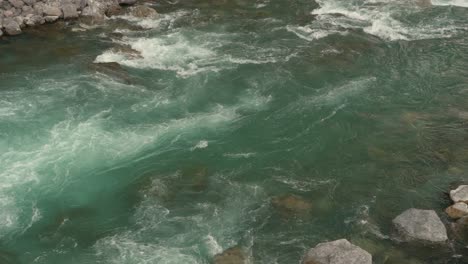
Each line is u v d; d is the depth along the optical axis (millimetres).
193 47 28797
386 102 24891
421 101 25016
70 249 17812
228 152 21984
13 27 29594
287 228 18500
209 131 23031
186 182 20500
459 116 24078
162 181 20516
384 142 22547
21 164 21031
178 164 21344
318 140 22609
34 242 18094
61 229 18562
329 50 28656
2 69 26734
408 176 20859
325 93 25344
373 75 26688
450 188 20250
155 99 24875
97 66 26797
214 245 17766
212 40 29547
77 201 19688
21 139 22219
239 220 18797
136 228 18562
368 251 17547
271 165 21359
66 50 28531
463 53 28531
